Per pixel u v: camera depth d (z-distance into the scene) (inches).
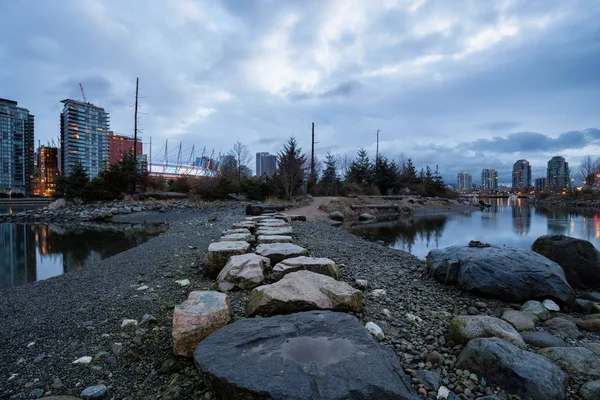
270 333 104.6
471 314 164.6
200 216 751.1
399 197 1280.8
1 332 144.5
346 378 81.7
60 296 201.2
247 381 80.9
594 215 1040.2
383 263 277.0
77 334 138.9
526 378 93.9
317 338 101.9
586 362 107.4
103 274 251.6
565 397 93.5
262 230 355.3
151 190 1152.8
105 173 1080.2
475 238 529.3
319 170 1444.4
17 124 3858.3
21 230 602.2
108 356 119.0
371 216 876.6
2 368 113.3
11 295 209.0
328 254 302.4
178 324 111.0
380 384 79.7
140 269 256.5
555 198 2224.4
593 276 214.4
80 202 1027.3
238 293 175.8
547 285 177.5
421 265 270.7
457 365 108.3
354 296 146.6
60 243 456.1
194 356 94.0
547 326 148.7
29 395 97.3
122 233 549.3
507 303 179.2
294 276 163.5
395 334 132.7
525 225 729.0
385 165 1536.7
